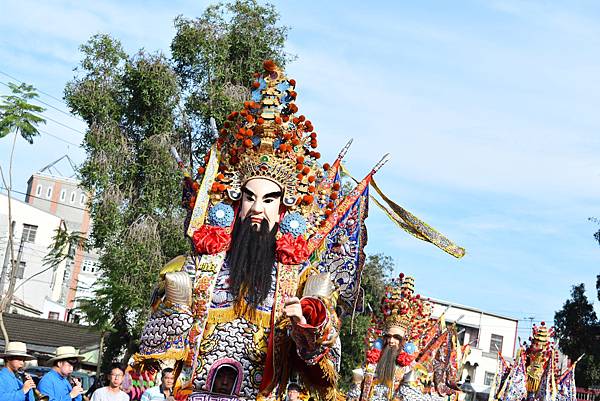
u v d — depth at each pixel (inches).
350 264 200.2
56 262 1154.0
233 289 175.2
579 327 1641.2
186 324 173.0
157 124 832.9
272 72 192.7
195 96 824.9
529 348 682.2
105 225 814.5
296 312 156.7
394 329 446.3
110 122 835.4
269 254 177.8
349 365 1059.3
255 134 186.4
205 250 177.8
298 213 183.2
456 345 488.4
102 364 927.7
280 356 171.8
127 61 840.9
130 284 805.2
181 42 818.8
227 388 172.7
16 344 406.0
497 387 689.0
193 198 188.4
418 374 451.2
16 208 1939.0
